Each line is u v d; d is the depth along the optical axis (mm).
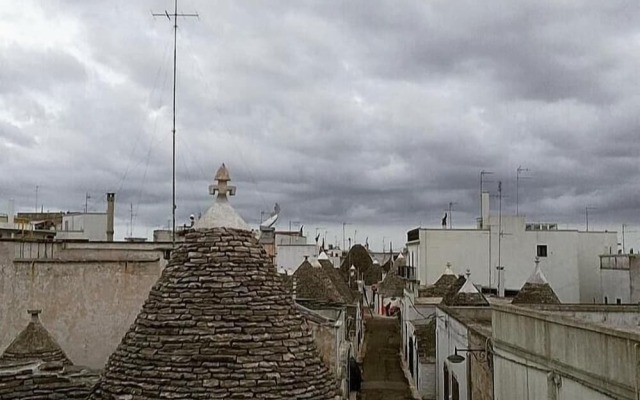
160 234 36375
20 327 19625
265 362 10172
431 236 54219
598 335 11711
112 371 10406
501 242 53344
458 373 25750
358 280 75125
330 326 22359
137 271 20734
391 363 48562
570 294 52719
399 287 69562
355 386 36500
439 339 33656
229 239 11016
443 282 47750
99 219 37750
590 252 54219
